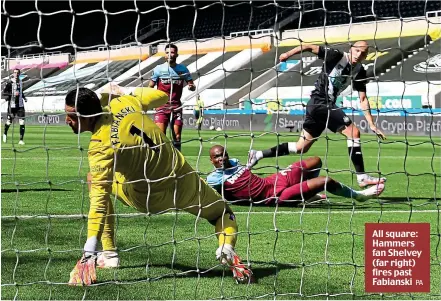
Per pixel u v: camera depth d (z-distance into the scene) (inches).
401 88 1306.6
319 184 333.1
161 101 210.5
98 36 2192.4
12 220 288.4
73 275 189.6
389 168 615.5
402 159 732.7
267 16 2014.0
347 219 313.7
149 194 195.3
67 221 290.5
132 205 210.8
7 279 195.5
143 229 278.7
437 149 924.6
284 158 703.7
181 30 2241.6
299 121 1327.5
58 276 200.4
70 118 192.9
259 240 258.4
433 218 319.3
